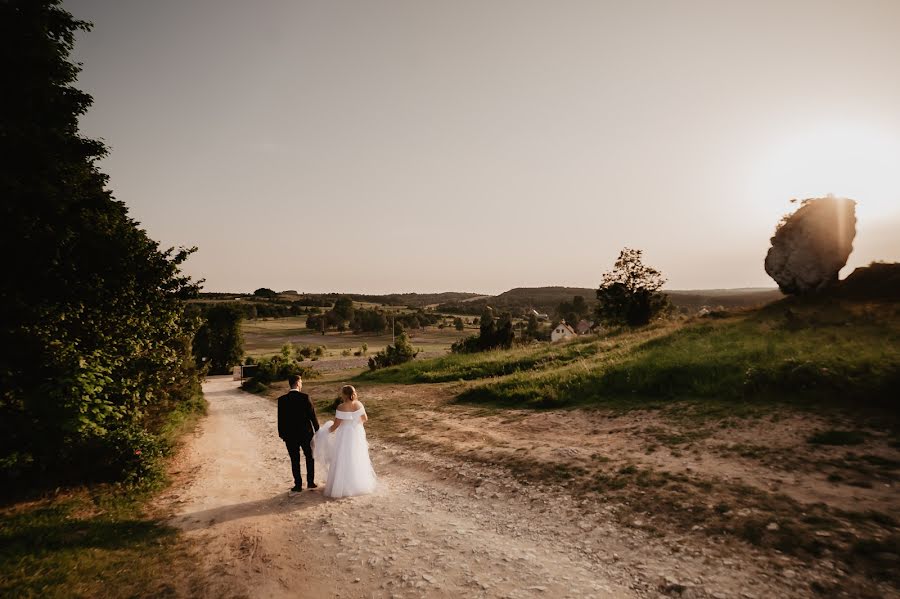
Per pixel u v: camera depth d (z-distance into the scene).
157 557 4.93
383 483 7.91
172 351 10.82
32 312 7.12
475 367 25.08
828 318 16.39
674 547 4.71
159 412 10.84
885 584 3.68
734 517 5.14
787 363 11.07
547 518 5.84
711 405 10.43
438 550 5.04
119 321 8.87
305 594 4.18
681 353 15.07
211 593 4.20
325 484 7.50
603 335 29.72
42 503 6.21
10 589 4.05
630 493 6.26
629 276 39.62
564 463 7.88
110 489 7.09
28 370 6.91
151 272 9.02
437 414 14.35
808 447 7.10
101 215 8.99
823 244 21.72
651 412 10.80
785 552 4.32
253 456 11.09
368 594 4.15
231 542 5.37
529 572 4.46
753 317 20.75
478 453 9.20
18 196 7.23
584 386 14.30
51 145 8.37
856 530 4.52
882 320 14.64
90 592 4.14
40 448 6.66
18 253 7.14
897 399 8.36
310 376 46.41
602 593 4.00
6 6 8.14
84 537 5.28
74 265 7.76
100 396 7.98
